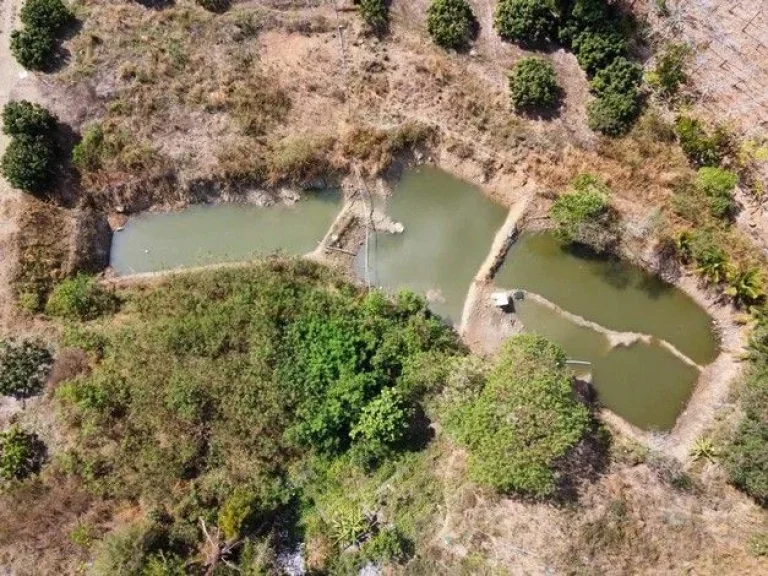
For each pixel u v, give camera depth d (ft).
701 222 76.23
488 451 65.77
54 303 76.74
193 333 74.33
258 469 71.10
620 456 73.15
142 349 74.38
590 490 70.59
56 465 71.56
